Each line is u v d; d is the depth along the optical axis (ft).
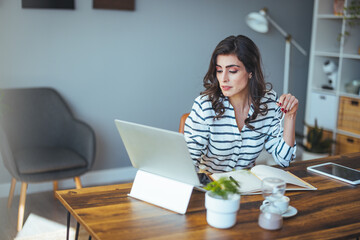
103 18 11.41
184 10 12.38
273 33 13.91
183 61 12.65
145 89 12.29
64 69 11.25
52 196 10.93
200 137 5.86
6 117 10.30
